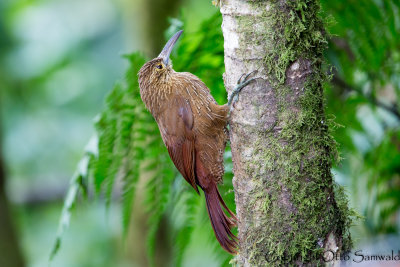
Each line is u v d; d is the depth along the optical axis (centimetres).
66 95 1493
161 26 1067
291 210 507
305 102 504
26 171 1499
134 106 731
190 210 748
